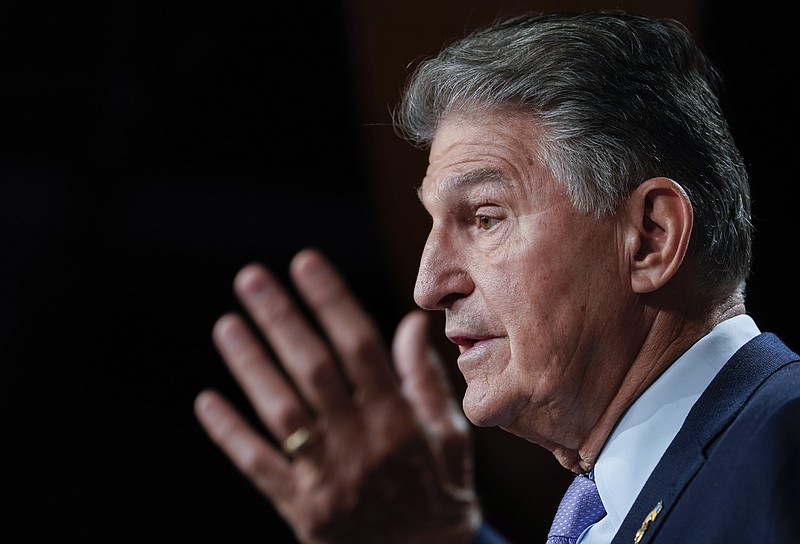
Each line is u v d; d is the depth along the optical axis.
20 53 14.16
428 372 3.46
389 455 3.16
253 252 15.06
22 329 14.56
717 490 3.83
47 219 14.64
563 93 4.62
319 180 15.06
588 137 4.57
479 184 4.70
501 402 4.66
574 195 4.56
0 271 14.50
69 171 14.66
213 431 3.16
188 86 14.71
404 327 3.51
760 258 10.61
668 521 3.94
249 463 3.14
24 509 14.48
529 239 4.59
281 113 14.93
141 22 14.26
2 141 14.43
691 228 4.49
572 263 4.55
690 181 4.61
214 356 15.02
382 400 3.17
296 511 3.14
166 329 14.98
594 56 4.69
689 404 4.39
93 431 14.74
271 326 3.11
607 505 4.55
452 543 3.29
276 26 14.42
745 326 4.60
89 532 14.62
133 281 14.94
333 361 3.11
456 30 10.91
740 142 10.61
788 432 3.74
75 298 14.74
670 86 4.74
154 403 14.97
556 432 4.71
